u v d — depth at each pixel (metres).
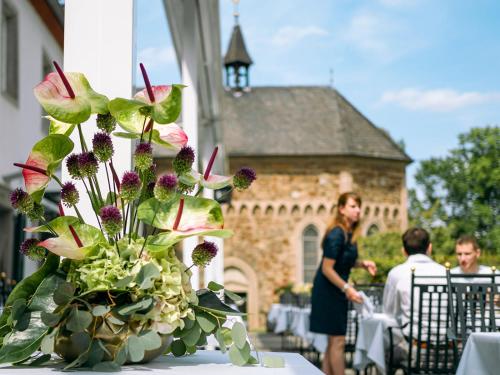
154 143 1.92
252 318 35.62
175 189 1.75
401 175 37.34
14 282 6.36
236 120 39.03
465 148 44.84
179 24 6.53
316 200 36.16
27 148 10.73
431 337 5.11
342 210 5.91
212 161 1.93
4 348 1.66
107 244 1.77
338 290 5.82
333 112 39.41
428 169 45.28
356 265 6.06
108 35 2.42
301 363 1.89
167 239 1.77
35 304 1.71
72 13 2.42
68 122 1.76
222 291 1.94
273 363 1.80
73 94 1.77
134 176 1.75
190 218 1.85
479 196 44.31
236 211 36.19
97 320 1.69
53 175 1.83
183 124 5.84
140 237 1.85
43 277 1.77
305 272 35.97
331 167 36.31
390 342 5.36
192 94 5.88
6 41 10.09
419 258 5.54
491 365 3.34
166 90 1.81
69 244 1.72
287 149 36.81
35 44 11.02
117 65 2.41
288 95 40.97
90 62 2.41
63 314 1.68
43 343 1.65
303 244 36.09
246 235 36.09
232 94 41.12
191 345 1.82
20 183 9.83
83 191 2.35
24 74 10.52
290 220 36.16
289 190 36.28
